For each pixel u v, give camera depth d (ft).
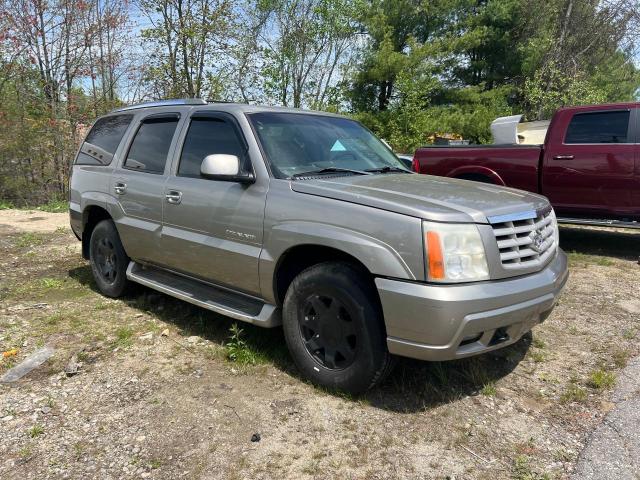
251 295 12.53
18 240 27.22
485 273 9.82
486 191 11.96
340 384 10.72
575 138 23.73
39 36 53.47
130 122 16.71
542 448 9.34
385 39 73.20
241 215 12.14
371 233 9.98
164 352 13.05
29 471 8.70
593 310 16.39
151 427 9.87
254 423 9.97
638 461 8.95
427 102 72.90
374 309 10.14
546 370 12.28
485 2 83.76
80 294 17.84
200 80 60.34
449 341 9.45
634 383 11.64
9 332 14.24
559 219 24.53
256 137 12.59
